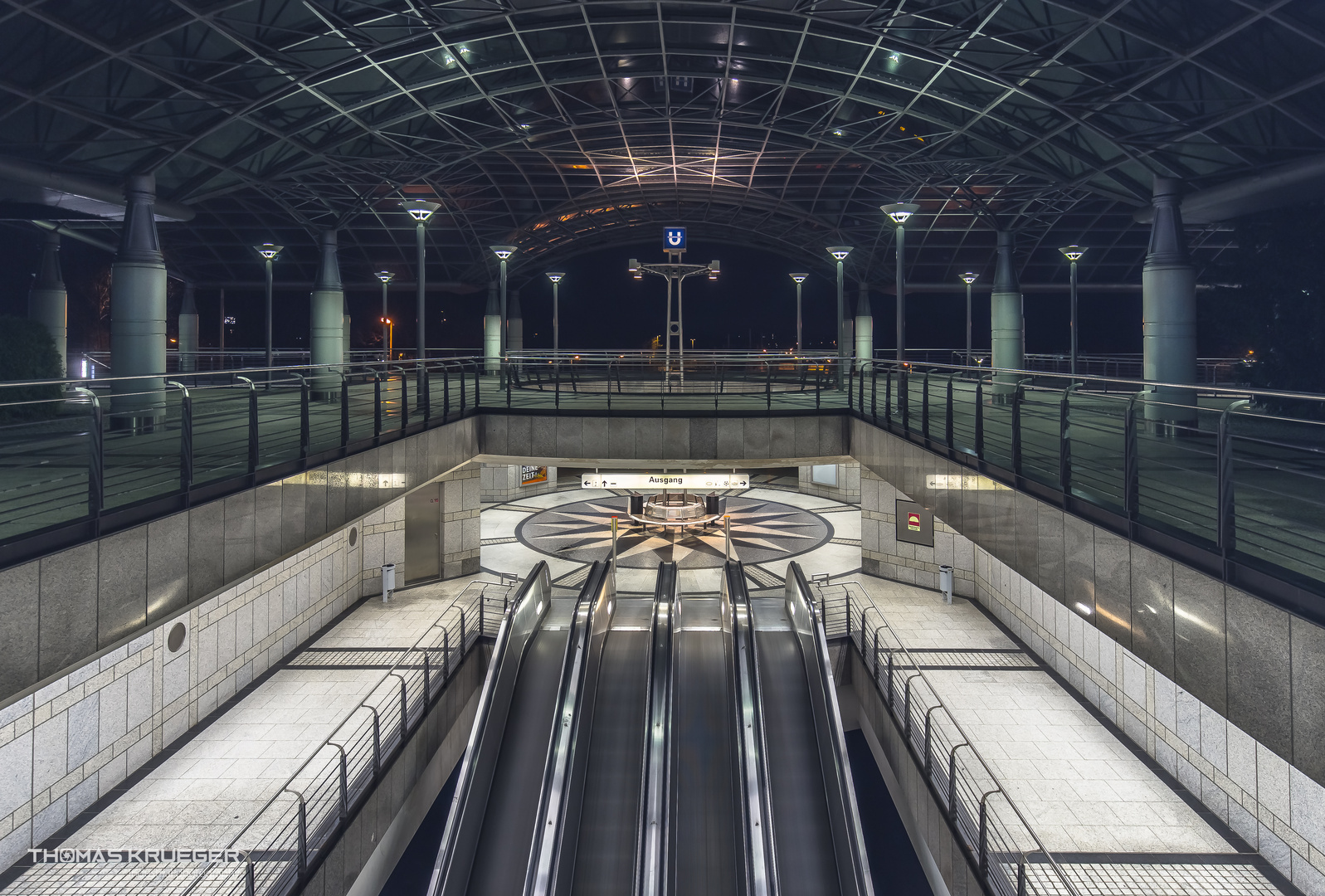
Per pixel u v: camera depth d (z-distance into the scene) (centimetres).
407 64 2853
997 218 3741
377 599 2402
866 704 1897
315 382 3597
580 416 2205
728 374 3969
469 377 4681
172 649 1451
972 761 1379
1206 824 1165
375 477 1593
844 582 2569
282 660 1881
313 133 3216
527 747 1258
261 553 1164
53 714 1145
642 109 3644
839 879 1025
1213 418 2231
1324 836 959
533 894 955
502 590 2491
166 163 2625
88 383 834
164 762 1376
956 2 2366
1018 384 1183
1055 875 1043
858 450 2150
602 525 3516
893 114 3412
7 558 728
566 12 2614
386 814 1364
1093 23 2188
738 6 2544
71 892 998
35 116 2211
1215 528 835
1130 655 1462
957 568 2398
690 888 1032
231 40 2205
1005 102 2903
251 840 1124
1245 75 2105
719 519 3328
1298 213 2514
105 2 1877
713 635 1598
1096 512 948
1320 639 606
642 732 1306
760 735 1128
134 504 898
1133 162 2778
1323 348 2483
